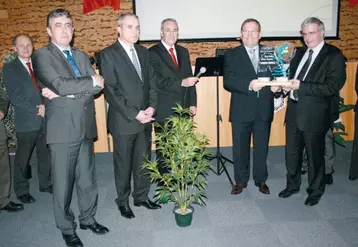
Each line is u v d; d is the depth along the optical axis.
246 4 5.54
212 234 2.39
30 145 2.92
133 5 5.42
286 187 3.01
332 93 2.55
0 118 2.62
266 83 2.53
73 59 2.19
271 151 4.16
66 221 2.26
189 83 2.82
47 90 2.05
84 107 2.16
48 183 3.15
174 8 5.48
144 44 5.54
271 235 2.36
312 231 2.40
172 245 2.27
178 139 2.35
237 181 3.04
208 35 5.59
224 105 3.81
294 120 2.82
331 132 3.10
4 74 2.81
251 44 2.75
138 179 2.72
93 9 5.46
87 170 2.33
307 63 2.65
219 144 3.74
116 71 2.41
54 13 2.05
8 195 2.77
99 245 2.28
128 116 2.42
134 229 2.48
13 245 2.31
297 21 5.62
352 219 2.55
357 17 5.70
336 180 3.29
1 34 5.46
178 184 2.47
